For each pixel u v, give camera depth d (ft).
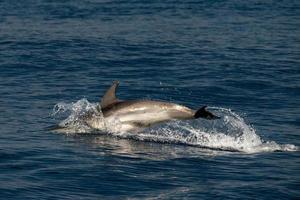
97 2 561.43
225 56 311.27
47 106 205.77
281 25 436.35
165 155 154.81
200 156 154.81
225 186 132.57
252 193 128.77
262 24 439.22
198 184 133.69
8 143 160.97
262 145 165.99
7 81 246.68
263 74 265.95
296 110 207.10
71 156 151.23
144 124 173.88
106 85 242.37
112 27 409.28
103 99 179.11
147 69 275.59
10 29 393.50
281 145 166.20
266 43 358.43
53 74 262.88
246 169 144.87
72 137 169.27
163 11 500.33
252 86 243.19
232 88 238.89
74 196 124.77
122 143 165.17
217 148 162.61
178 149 160.86
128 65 285.23
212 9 524.93
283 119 194.59
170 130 177.17
